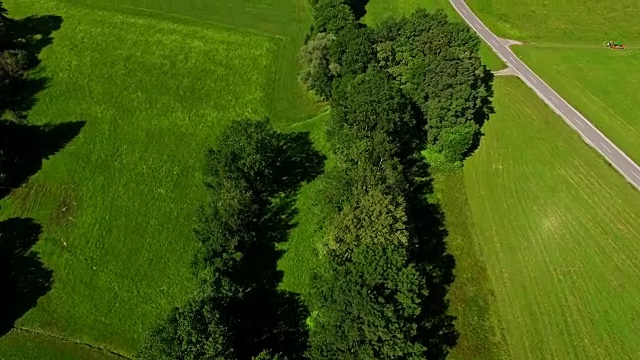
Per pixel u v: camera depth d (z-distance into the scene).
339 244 67.62
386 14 134.75
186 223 86.06
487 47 121.12
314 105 107.38
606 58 114.50
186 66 114.88
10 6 127.94
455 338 70.56
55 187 91.12
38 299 76.38
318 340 60.47
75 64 113.94
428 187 90.56
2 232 84.25
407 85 94.88
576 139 94.81
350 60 98.81
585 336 69.31
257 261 80.44
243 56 118.19
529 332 70.50
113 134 100.12
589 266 76.62
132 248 82.44
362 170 75.38
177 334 58.88
